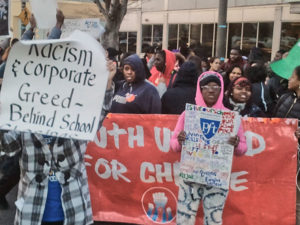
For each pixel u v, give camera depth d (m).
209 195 3.42
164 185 4.15
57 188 2.74
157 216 4.20
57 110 2.63
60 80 2.65
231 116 3.29
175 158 4.09
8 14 4.12
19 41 2.54
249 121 3.92
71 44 2.65
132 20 26.19
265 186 3.94
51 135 2.57
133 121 4.16
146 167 4.17
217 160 3.33
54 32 2.92
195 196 3.46
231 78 5.56
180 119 3.53
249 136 3.92
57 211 2.74
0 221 4.30
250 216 3.97
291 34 18.81
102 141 4.25
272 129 3.91
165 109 4.54
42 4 2.96
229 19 21.28
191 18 23.05
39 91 2.65
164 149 4.11
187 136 3.38
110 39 11.21
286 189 3.92
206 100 3.46
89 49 2.65
